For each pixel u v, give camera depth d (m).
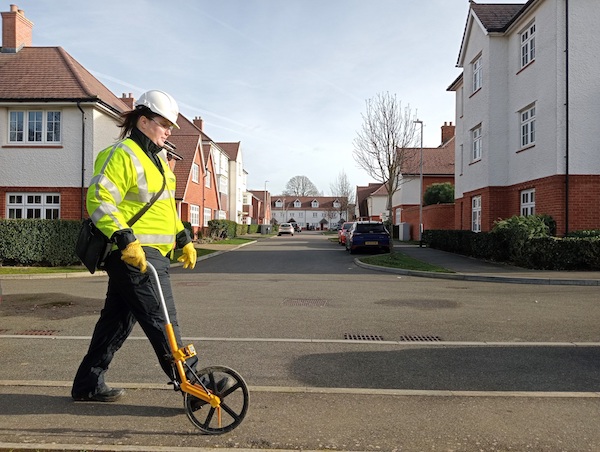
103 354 4.03
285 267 16.97
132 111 3.83
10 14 22.50
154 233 3.70
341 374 4.92
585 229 15.55
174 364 3.57
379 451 3.25
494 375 4.89
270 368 5.13
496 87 19.81
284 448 3.29
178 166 31.50
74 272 14.73
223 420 3.64
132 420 3.71
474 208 22.44
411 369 5.09
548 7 16.31
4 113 19.89
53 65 21.41
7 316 7.93
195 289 11.31
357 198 78.31
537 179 17.08
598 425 3.67
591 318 7.80
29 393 4.26
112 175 3.49
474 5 21.95
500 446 3.33
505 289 11.16
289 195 130.38
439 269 14.50
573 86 15.75
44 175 19.84
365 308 8.70
